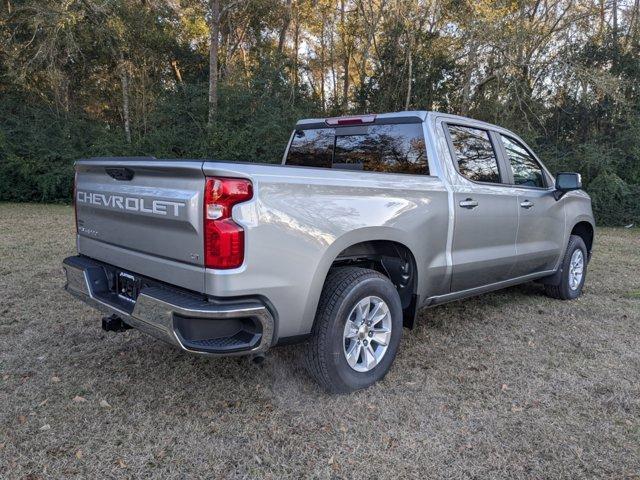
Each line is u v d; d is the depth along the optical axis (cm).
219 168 244
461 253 385
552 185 506
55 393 310
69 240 834
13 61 1566
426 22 1806
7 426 273
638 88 1563
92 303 321
